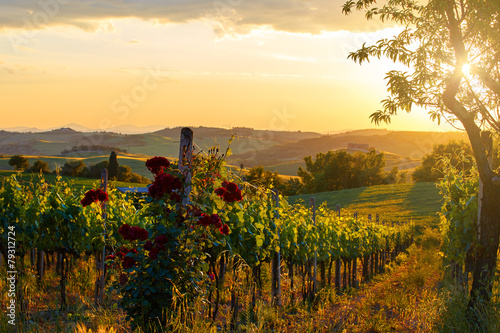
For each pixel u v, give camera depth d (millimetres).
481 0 5988
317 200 67000
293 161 160250
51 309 6449
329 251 12633
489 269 6230
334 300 10352
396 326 7266
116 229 9133
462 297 6227
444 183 10234
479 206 6906
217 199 5984
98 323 5352
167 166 5562
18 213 7426
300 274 11109
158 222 5441
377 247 18219
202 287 5430
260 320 5996
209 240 5645
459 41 6328
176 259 5230
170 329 4918
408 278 12805
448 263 10719
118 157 116688
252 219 7766
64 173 56531
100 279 7973
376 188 72562
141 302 5016
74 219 8211
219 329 6383
